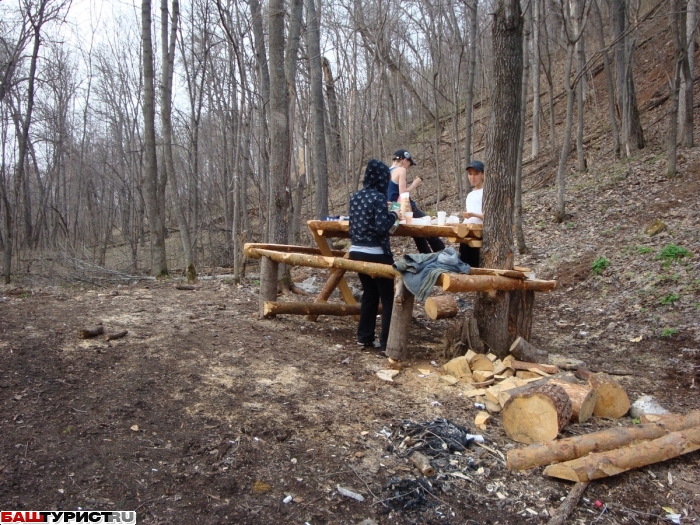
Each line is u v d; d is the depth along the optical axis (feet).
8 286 26.16
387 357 15.96
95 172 65.00
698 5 36.63
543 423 10.99
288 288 25.63
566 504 9.12
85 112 61.16
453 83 44.11
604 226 30.40
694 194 29.73
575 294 24.06
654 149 38.73
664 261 23.45
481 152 53.36
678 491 9.81
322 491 9.26
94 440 10.21
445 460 10.39
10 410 11.02
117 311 19.03
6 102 40.50
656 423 11.34
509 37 14.98
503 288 14.46
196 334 16.79
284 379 13.71
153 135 29.35
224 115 48.44
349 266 16.12
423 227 16.80
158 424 10.97
